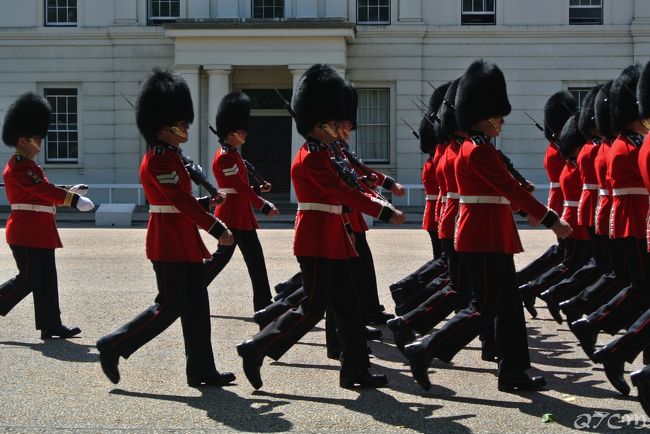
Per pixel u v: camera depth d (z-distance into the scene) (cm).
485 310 771
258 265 1123
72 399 757
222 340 992
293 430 675
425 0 3102
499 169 757
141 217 2792
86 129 3144
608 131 947
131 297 1244
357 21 3122
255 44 2934
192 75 2944
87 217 2867
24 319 1116
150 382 813
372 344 994
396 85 3103
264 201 1108
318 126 781
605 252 1023
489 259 770
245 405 743
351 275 802
